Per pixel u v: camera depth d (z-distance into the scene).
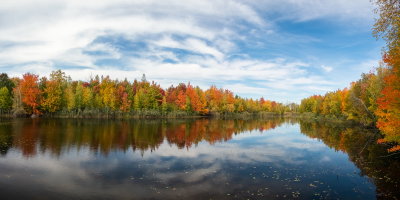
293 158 22.33
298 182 15.30
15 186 13.81
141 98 85.69
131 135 35.16
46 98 67.88
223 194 13.02
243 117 119.19
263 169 18.30
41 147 24.59
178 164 19.41
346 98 67.12
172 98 97.12
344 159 22.03
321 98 111.69
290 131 47.38
